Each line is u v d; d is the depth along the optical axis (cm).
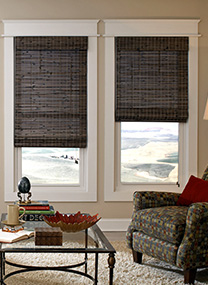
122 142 491
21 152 486
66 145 480
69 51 479
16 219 296
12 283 319
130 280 331
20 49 475
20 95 477
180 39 481
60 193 479
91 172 480
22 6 476
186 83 483
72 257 390
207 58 486
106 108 480
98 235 296
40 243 269
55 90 478
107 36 478
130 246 378
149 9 482
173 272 354
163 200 385
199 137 488
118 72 479
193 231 322
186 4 484
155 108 481
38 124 478
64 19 477
